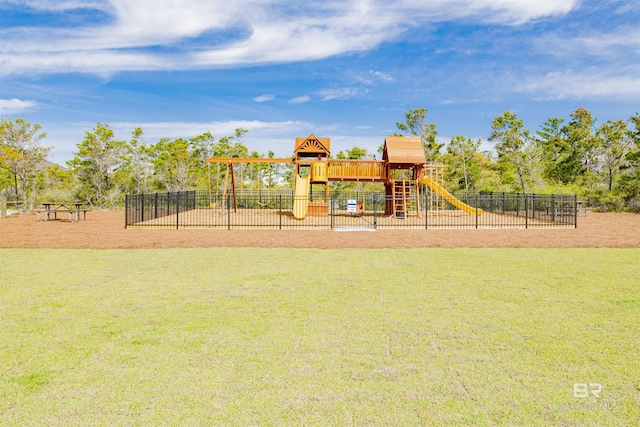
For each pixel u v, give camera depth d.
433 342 4.53
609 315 5.45
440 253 10.68
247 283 7.31
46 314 5.51
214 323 5.16
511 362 4.01
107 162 36.28
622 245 12.00
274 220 21.95
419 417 3.06
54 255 10.36
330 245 12.12
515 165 40.03
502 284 7.21
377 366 3.93
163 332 4.84
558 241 12.95
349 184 43.81
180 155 42.00
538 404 3.25
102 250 11.22
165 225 17.94
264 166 46.75
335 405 3.23
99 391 3.45
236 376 3.72
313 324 5.12
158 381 3.62
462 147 41.12
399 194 26.44
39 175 38.78
